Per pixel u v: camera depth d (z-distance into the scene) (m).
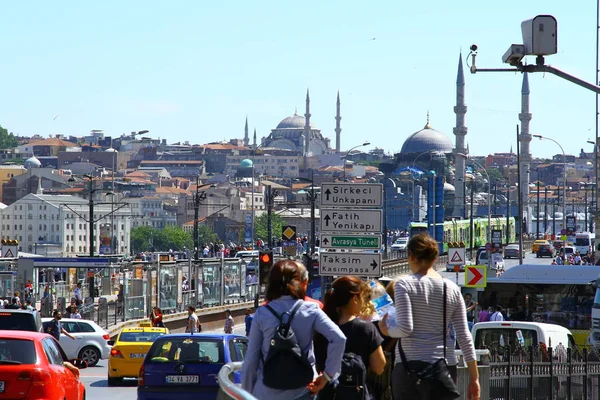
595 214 141.38
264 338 14.91
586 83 31.78
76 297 97.25
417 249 16.53
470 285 67.38
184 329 102.38
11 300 76.81
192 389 34.78
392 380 16.64
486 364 30.77
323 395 15.87
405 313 16.16
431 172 199.88
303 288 15.20
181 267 105.50
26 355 27.30
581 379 39.56
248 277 118.69
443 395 16.22
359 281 16.59
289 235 82.88
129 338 51.16
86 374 57.97
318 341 15.80
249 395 12.43
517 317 68.38
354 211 47.81
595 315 63.00
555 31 30.69
